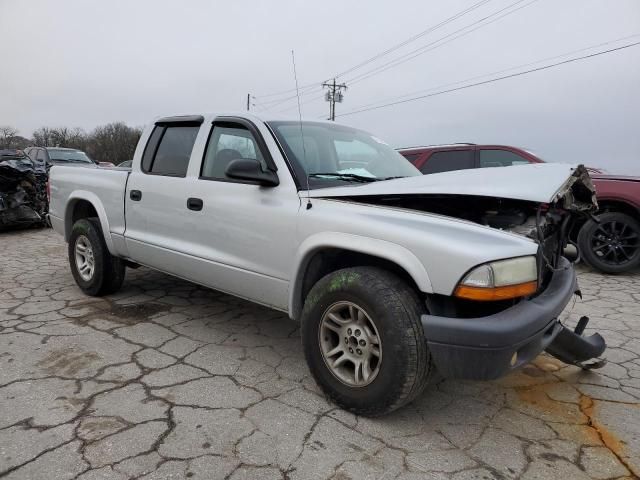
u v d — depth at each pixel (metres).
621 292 5.34
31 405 2.65
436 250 2.29
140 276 5.51
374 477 2.15
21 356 3.28
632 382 3.16
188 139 3.83
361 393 2.55
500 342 2.20
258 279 3.14
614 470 2.25
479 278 2.21
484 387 3.06
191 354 3.40
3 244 7.96
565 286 2.78
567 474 2.22
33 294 4.78
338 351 2.69
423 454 2.33
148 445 2.33
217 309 4.39
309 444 2.38
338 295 2.61
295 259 2.87
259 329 3.92
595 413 2.76
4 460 2.19
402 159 3.96
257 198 3.11
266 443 2.38
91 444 2.32
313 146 3.33
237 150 3.41
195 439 2.39
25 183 9.39
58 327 3.84
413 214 2.56
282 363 3.29
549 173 2.71
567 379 3.19
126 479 2.09
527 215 2.82
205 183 3.47
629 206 6.03
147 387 2.90
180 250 3.64
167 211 3.76
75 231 4.70
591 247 6.15
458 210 2.88
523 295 2.33
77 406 2.65
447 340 2.27
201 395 2.82
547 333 2.59
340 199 2.82
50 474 2.10
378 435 2.48
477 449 2.39
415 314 2.39
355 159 3.56
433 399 2.89
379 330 2.43
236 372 3.14
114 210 4.30
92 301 4.56
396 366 2.38
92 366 3.16
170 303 4.53
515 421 2.66
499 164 7.25
